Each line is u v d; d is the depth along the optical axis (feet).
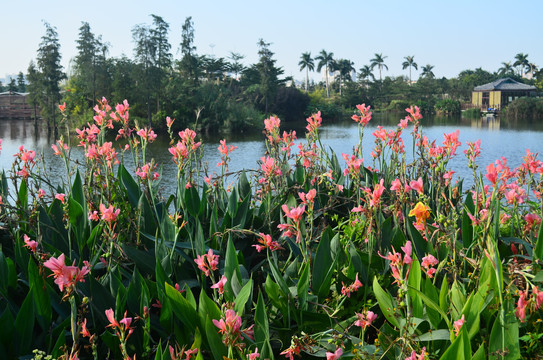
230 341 5.32
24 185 10.02
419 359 5.41
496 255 5.65
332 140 119.85
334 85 407.85
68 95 182.09
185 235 9.45
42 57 179.93
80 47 179.42
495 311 6.31
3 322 6.16
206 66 241.76
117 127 70.03
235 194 9.89
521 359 5.62
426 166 11.30
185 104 178.70
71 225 8.55
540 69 388.37
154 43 176.24
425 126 192.75
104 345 6.82
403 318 6.18
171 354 5.48
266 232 10.01
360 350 5.87
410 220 8.71
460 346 5.13
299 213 7.39
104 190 9.90
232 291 7.06
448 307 6.48
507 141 122.62
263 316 6.15
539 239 7.09
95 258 7.70
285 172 11.65
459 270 7.22
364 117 12.05
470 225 8.09
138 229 8.93
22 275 8.11
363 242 9.05
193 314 6.33
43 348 6.65
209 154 92.99
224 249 9.31
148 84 175.11
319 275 7.43
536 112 269.03
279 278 7.03
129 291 6.84
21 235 8.80
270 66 232.53
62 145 9.80
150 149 97.91
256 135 156.46
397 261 5.89
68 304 7.13
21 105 273.95
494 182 6.67
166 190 30.86
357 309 7.41
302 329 6.87
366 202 7.87
